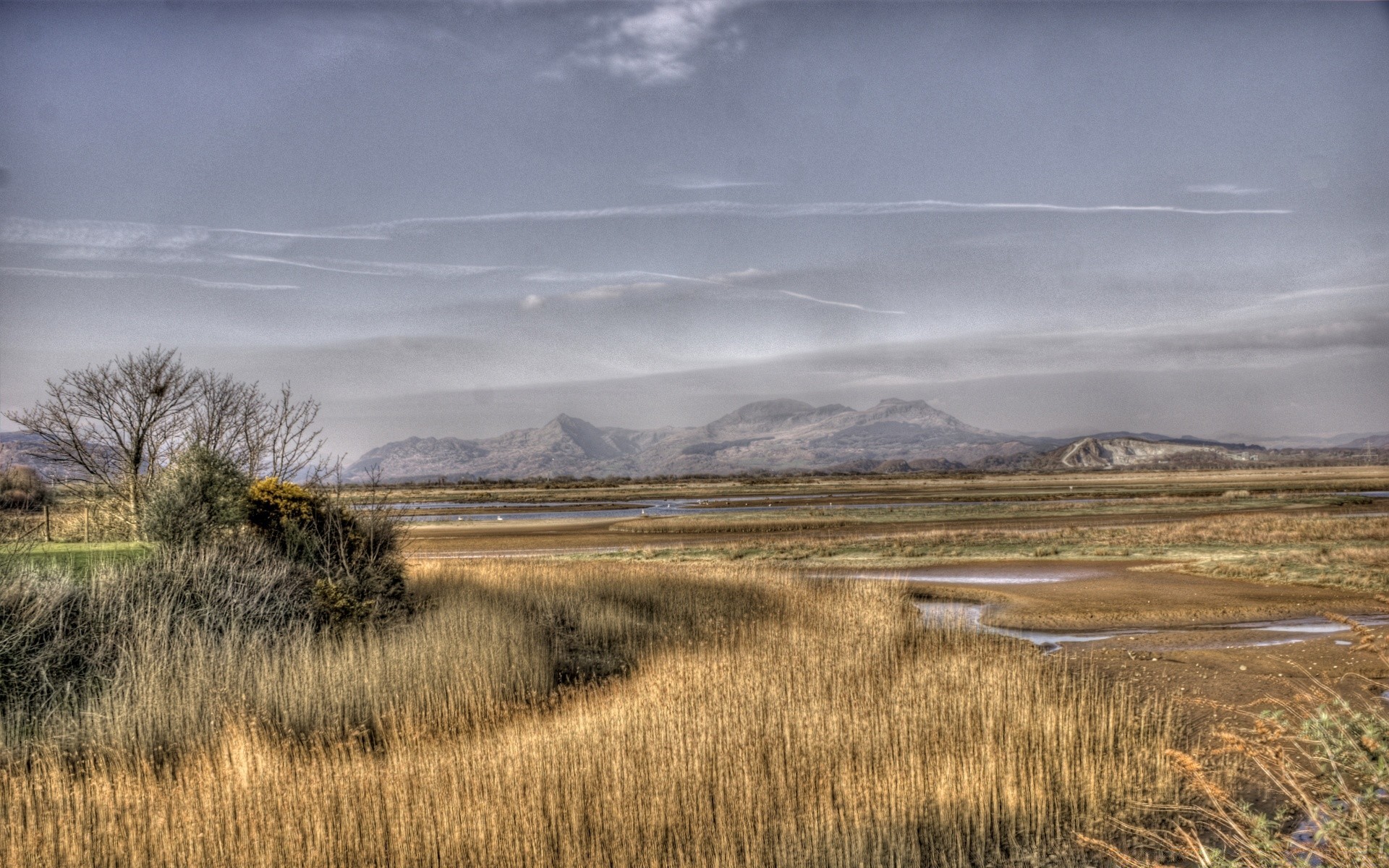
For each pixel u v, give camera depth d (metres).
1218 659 13.90
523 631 14.85
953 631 16.08
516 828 6.97
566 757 8.16
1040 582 25.02
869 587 20.69
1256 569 24.77
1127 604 20.50
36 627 10.62
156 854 6.61
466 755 8.30
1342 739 4.72
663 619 18.00
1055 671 12.74
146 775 8.04
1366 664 12.80
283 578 14.02
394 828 6.85
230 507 15.71
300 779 7.71
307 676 10.60
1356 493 84.75
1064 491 103.31
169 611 11.85
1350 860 4.38
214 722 9.46
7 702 9.73
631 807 7.22
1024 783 7.70
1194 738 9.38
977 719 9.29
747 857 6.75
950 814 7.35
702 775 7.84
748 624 16.61
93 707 9.62
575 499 110.50
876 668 12.00
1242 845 5.41
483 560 30.23
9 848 6.46
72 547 16.84
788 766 8.11
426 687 10.81
